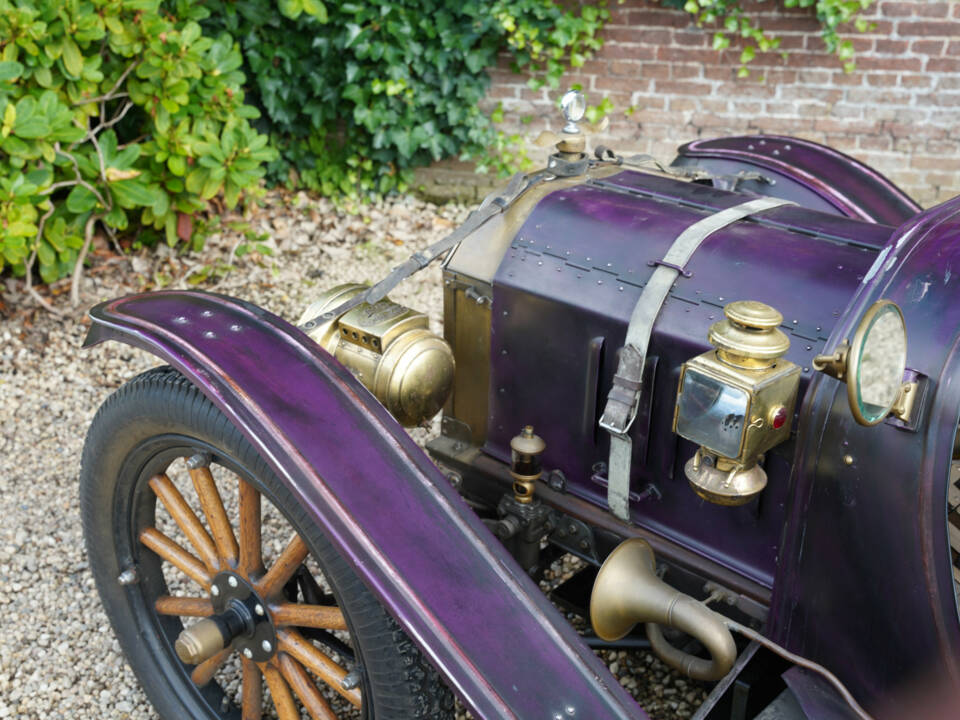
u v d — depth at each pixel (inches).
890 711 56.9
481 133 199.0
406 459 62.5
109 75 157.5
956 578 68.7
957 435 61.9
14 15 132.3
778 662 64.9
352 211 198.7
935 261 55.4
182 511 74.7
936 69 184.2
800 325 61.3
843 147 195.2
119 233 171.8
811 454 56.9
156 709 82.7
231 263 172.1
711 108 197.0
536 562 80.7
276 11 187.9
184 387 67.6
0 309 152.3
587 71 198.7
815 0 182.1
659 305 66.4
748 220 71.5
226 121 166.4
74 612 99.0
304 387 64.1
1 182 131.5
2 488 117.0
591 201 76.7
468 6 185.3
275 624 70.4
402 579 56.2
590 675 56.1
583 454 75.9
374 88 190.7
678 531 71.8
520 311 75.4
